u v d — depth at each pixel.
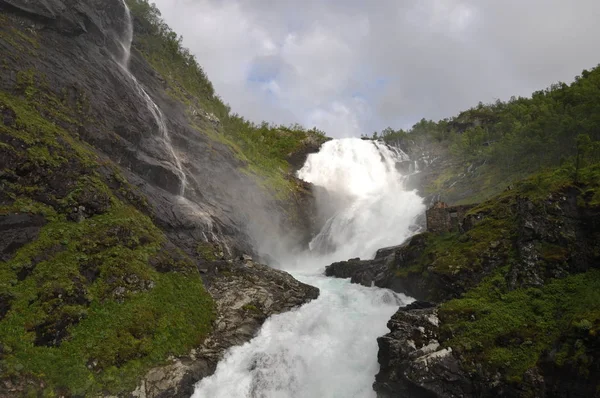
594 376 12.19
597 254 16.38
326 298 24.83
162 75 44.59
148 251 20.75
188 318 19.22
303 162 71.50
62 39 27.80
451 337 16.00
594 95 38.84
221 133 48.66
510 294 17.00
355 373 18.20
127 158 26.83
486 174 44.41
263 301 22.48
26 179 17.95
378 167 67.94
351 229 46.19
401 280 24.34
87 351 14.94
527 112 53.81
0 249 15.45
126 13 38.78
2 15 24.53
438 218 25.72
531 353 14.32
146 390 15.30
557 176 20.31
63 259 16.86
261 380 18.03
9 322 13.88
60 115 23.17
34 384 13.00
